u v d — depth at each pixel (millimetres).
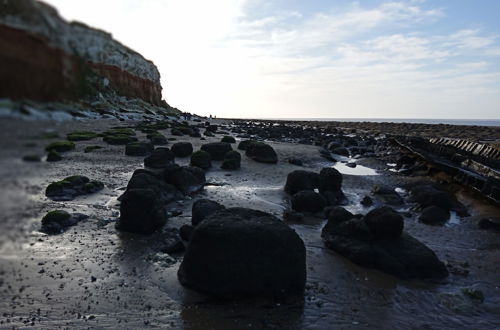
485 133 54719
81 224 9320
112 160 18156
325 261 8070
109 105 36625
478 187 15664
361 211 13188
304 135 40469
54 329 4891
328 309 6012
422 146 26641
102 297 5852
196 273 6242
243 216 6828
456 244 10188
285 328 5348
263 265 6211
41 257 7113
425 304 6531
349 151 30031
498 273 8234
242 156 21672
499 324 6023
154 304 5770
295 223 10898
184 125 39219
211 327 5234
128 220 9000
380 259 7805
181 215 10672
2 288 5750
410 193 15578
